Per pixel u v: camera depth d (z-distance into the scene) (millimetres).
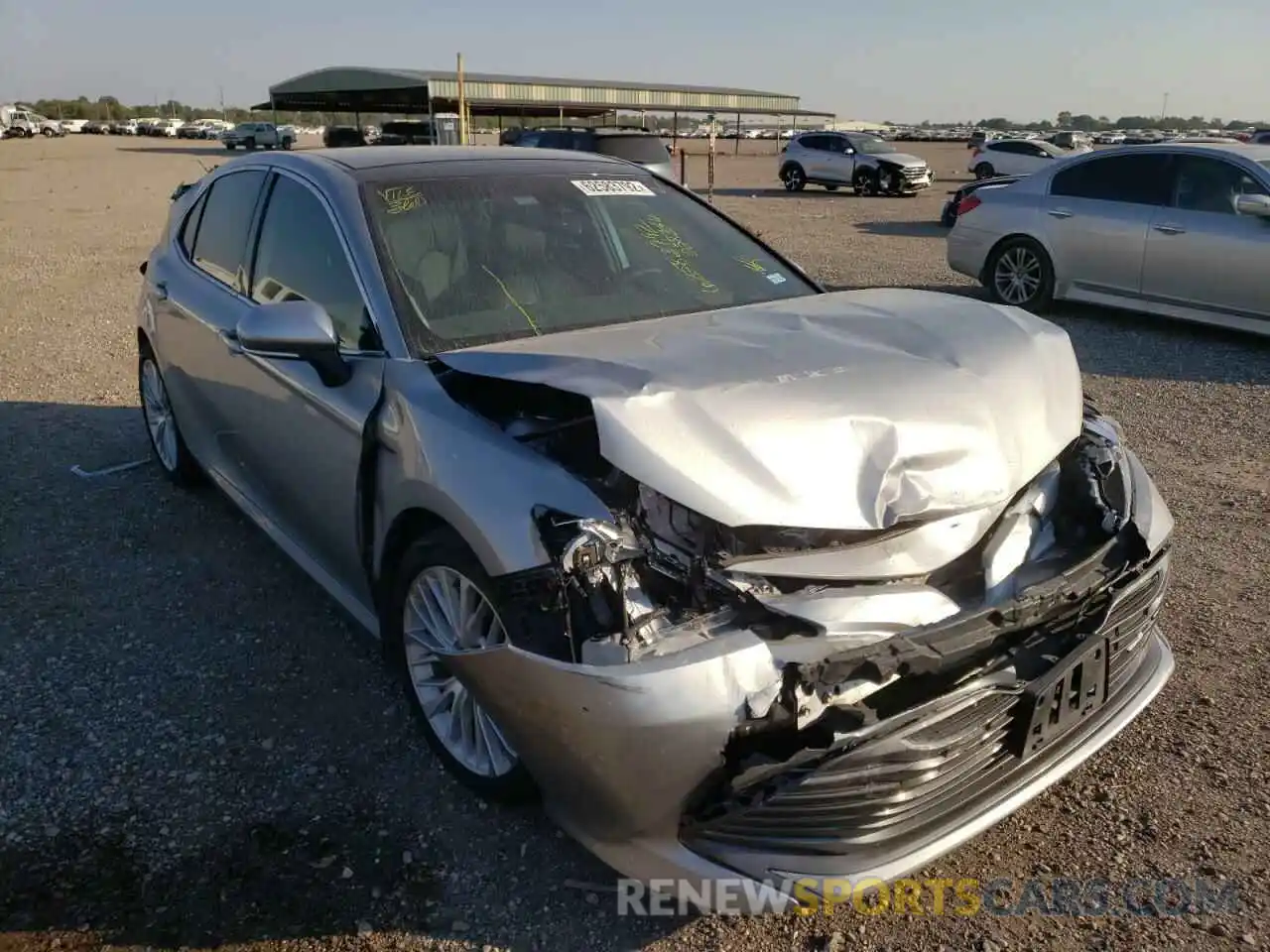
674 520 2338
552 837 2750
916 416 2480
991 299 10117
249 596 4066
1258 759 3047
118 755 3084
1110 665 2600
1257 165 8164
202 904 2518
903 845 2283
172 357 4594
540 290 3330
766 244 4031
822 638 2230
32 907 2496
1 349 8094
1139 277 8867
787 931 2469
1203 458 5633
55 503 4992
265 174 4020
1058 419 2781
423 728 3012
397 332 3023
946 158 48188
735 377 2502
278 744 3145
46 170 31844
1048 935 2445
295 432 3434
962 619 2330
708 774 2176
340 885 2586
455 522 2533
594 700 2162
